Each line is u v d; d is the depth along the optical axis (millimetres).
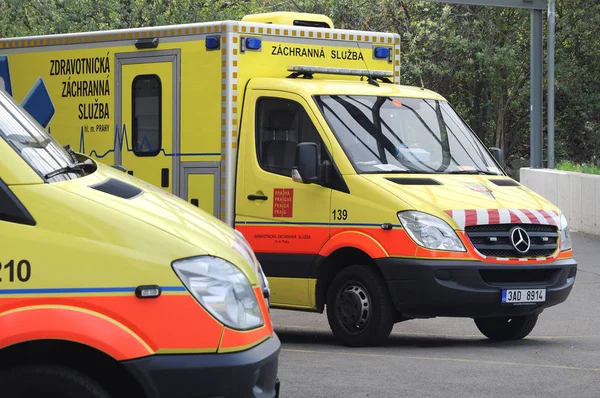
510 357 11609
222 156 13156
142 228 5930
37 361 5949
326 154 12453
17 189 5891
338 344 12695
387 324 12062
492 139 57062
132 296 5828
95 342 5730
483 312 11828
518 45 53594
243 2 44469
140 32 13945
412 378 10211
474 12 52625
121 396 6066
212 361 5859
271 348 6234
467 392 9586
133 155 14047
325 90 12961
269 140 12984
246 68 13320
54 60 14836
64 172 6273
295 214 12625
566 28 53188
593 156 56281
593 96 54438
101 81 14375
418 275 11594
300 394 9430
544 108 55625
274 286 12883
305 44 14031
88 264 5828
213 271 5961
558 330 14203
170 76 13656
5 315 5746
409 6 52469
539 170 32812
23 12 39250
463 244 11711
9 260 5812
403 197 11844
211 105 13266
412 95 13688
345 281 12297
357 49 14672
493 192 12430
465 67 52750
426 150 13016
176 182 13609
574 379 10258
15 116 6711
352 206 12133
